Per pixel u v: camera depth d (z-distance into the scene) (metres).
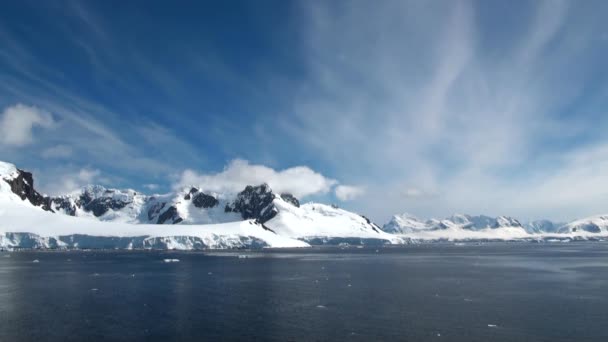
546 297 84.62
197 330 60.00
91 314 69.31
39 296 85.94
